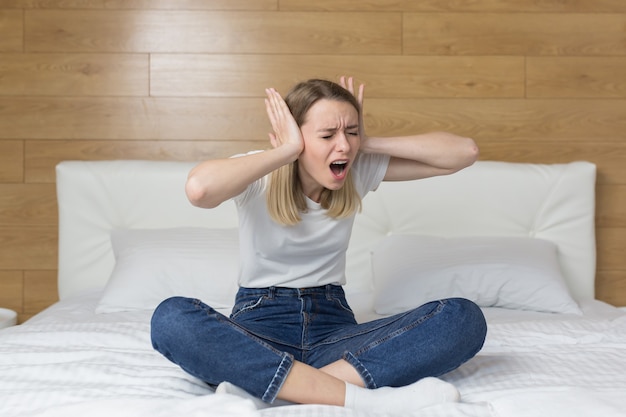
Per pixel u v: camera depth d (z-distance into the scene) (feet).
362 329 5.53
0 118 9.91
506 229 9.60
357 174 6.40
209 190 5.47
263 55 10.02
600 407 4.44
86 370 5.38
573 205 9.61
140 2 9.96
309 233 5.95
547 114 10.19
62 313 7.84
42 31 9.90
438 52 10.11
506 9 10.14
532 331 6.59
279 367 4.98
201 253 8.48
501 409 4.54
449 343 5.17
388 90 10.09
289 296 5.89
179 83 10.00
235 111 10.03
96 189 9.53
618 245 10.19
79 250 9.53
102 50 9.95
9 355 5.79
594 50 10.19
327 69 10.04
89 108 9.96
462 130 10.16
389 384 5.16
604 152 10.20
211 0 9.98
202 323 5.08
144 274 8.21
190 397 5.00
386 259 8.79
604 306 8.74
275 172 5.86
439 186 9.57
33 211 9.95
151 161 9.73
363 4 10.05
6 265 9.96
